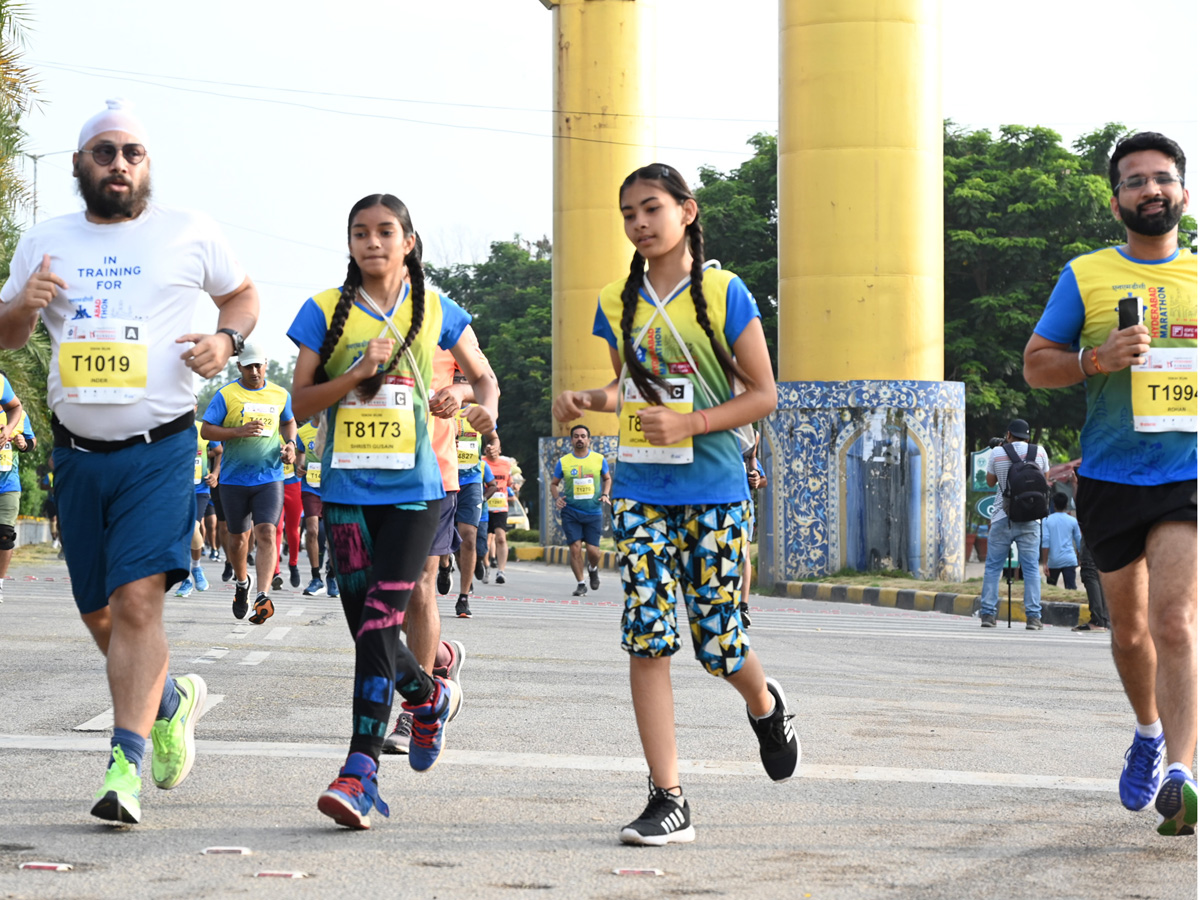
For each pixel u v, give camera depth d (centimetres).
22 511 4878
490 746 857
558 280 4419
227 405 1593
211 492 2391
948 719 1032
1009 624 2083
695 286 645
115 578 643
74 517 661
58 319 665
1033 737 952
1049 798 727
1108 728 1009
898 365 2922
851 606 2623
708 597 647
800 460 2967
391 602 662
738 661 654
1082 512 661
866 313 2909
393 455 675
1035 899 525
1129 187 651
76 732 866
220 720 933
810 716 1025
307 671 1211
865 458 2931
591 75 4375
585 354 4388
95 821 633
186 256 674
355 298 692
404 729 843
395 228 682
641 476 646
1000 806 704
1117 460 644
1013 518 2080
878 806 699
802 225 2944
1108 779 788
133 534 646
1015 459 2088
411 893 519
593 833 629
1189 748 610
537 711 1008
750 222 5444
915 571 2938
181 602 2033
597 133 4375
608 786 738
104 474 654
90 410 653
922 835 635
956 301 5147
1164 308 648
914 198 2912
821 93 2909
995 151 5275
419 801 693
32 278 650
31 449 1933
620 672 1275
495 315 8456
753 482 1883
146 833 612
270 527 1591
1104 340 658
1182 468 632
